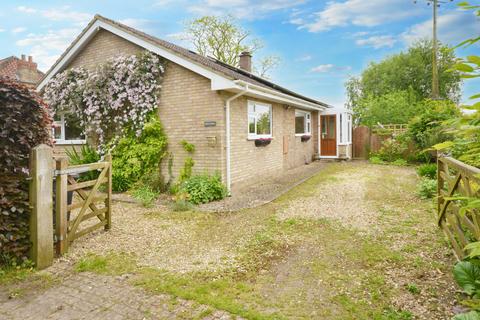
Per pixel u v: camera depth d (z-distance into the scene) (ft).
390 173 35.76
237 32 76.79
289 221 17.34
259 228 16.33
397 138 46.65
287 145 39.52
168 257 12.72
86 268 11.64
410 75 93.61
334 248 13.35
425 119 42.45
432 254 12.25
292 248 13.53
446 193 13.84
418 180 30.30
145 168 26.78
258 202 22.45
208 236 15.37
